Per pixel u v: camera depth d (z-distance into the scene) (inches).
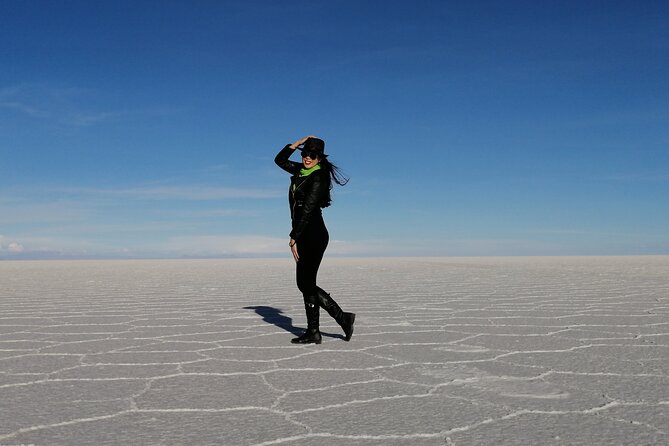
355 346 170.9
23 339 184.7
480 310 260.7
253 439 88.8
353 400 110.7
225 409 105.0
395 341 179.3
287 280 511.5
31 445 86.6
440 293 351.6
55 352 162.1
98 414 102.2
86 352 162.1
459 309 264.8
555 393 115.6
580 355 154.8
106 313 256.1
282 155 185.2
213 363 146.5
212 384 124.1
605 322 219.6
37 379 129.3
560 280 475.5
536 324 215.0
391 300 308.8
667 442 87.0
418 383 124.3
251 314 252.4
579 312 251.8
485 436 89.7
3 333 197.3
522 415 100.5
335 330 203.8
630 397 112.4
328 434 91.0
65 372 136.4
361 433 91.4
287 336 190.9
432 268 742.5
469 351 161.5
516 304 285.7
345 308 270.5
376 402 109.3
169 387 121.6
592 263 944.9
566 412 102.3
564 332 195.3
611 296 326.3
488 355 155.6
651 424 95.5
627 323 216.7
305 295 177.5
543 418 98.7
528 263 952.3
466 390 118.2
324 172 179.6
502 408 105.0
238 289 399.5
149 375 133.0
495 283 441.7
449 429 93.2
